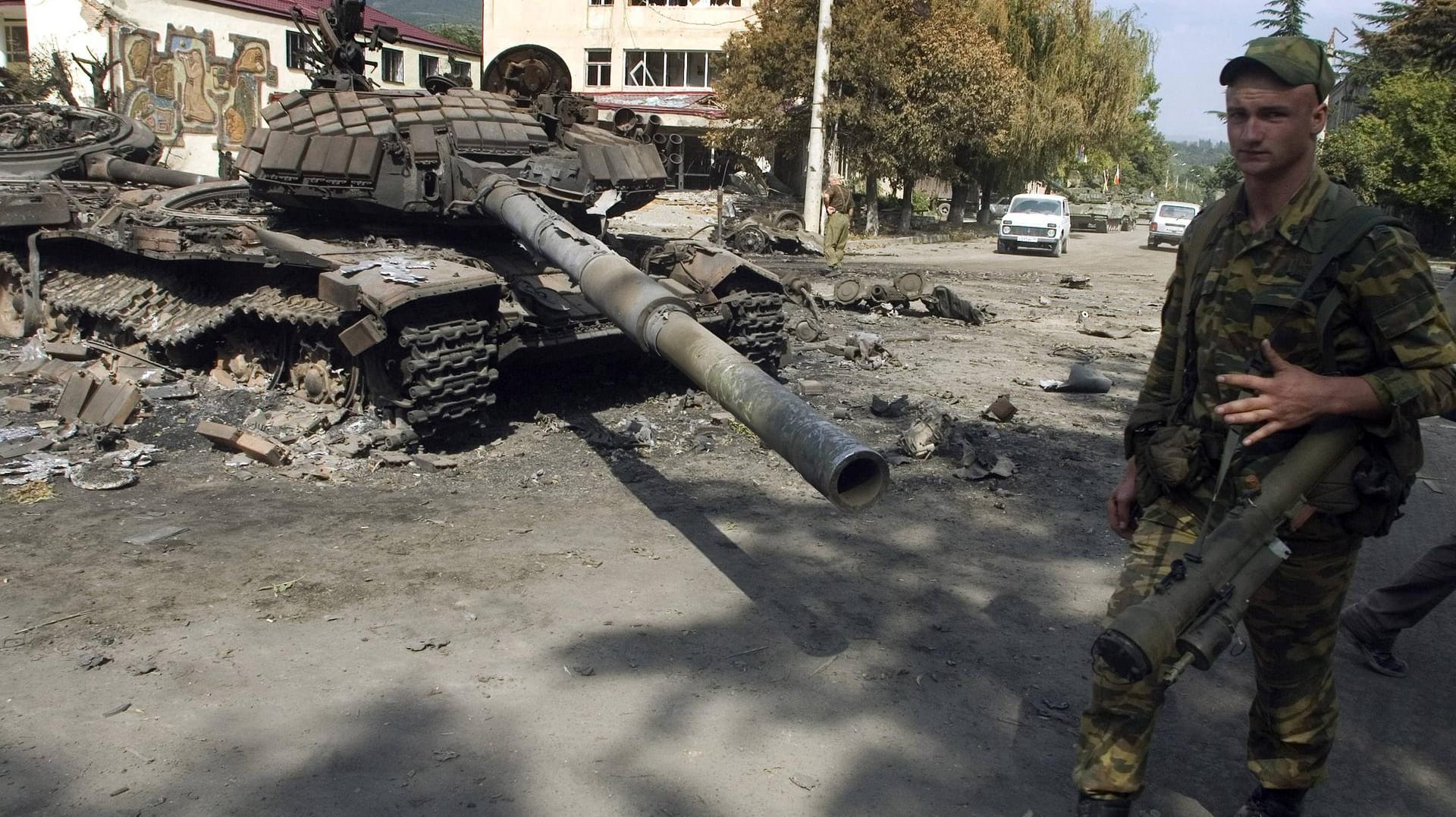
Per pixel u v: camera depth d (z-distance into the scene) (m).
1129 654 2.35
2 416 8.02
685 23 40.38
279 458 7.06
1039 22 35.91
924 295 15.52
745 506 6.57
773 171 42.59
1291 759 3.16
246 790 3.54
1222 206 2.96
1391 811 3.66
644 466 7.32
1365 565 5.98
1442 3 37.50
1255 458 2.81
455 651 4.55
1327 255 2.67
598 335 8.11
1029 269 24.94
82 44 29.44
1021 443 8.23
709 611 5.04
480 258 8.55
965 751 3.92
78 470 6.79
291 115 8.45
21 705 4.03
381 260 7.52
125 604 4.92
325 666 4.39
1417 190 31.50
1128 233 47.91
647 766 3.74
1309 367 2.77
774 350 9.89
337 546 5.69
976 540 6.14
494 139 8.39
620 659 4.52
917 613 5.11
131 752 3.74
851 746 3.92
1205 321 2.93
